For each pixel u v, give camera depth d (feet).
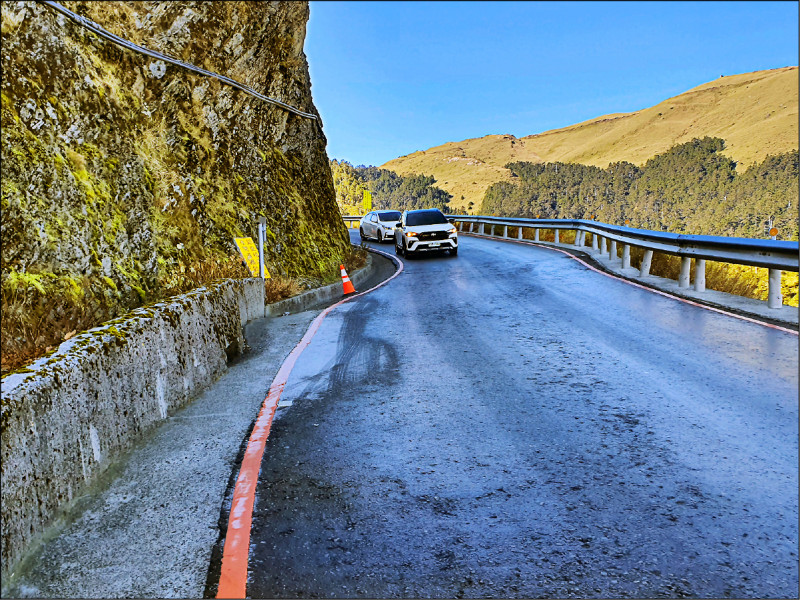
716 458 12.45
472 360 22.08
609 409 15.90
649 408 15.74
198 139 39.14
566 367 20.31
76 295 21.35
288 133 55.16
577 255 58.34
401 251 74.54
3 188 20.52
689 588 8.41
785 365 18.75
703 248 32.58
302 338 27.50
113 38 31.71
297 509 11.28
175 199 33.63
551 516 10.60
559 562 9.21
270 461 13.60
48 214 22.25
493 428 15.06
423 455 13.58
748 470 11.80
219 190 39.45
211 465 13.42
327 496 11.78
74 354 12.51
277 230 46.09
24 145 22.48
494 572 9.07
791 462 12.03
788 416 14.49
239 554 9.77
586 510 10.72
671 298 32.19
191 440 14.99
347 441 14.67
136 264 27.20
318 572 9.23
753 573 8.66
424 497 11.57
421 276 51.88
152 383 15.99
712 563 8.94
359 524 10.66
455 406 16.93
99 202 25.76
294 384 19.94
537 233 80.94
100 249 24.56
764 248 27.22
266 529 10.57
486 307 33.63
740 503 10.59
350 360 23.00
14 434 9.57
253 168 45.88
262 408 17.49
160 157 34.30
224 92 42.57
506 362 21.49
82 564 9.55
